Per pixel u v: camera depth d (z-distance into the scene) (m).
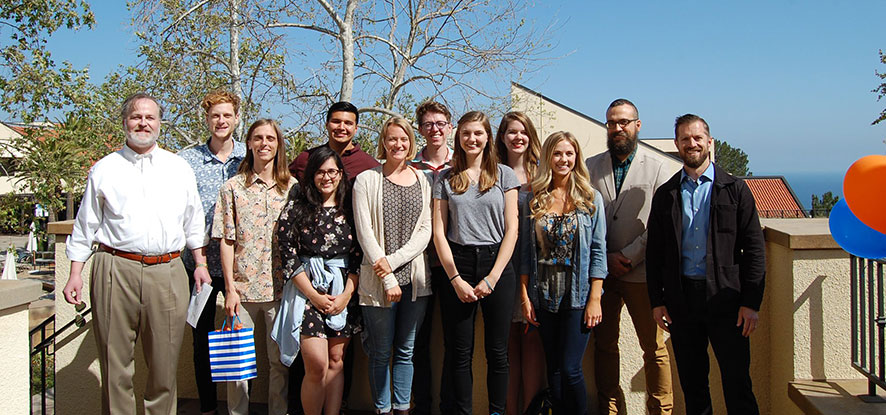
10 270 11.97
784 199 38.12
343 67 10.91
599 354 3.32
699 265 2.87
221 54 10.08
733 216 2.79
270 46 9.91
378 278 3.00
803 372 3.02
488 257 2.93
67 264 3.81
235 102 3.54
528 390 3.29
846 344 3.01
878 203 2.43
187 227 3.16
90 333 3.79
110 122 10.55
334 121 3.86
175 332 3.09
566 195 3.03
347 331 3.10
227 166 3.53
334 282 3.03
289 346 3.02
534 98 10.90
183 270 3.13
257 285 3.11
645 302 3.17
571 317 2.98
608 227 3.28
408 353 3.10
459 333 3.01
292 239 2.99
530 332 3.28
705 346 2.98
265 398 3.76
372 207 3.03
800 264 3.02
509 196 3.00
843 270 3.00
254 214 3.13
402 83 11.55
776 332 3.24
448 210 3.04
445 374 3.23
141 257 2.95
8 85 11.41
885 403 2.74
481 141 2.94
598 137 20.48
